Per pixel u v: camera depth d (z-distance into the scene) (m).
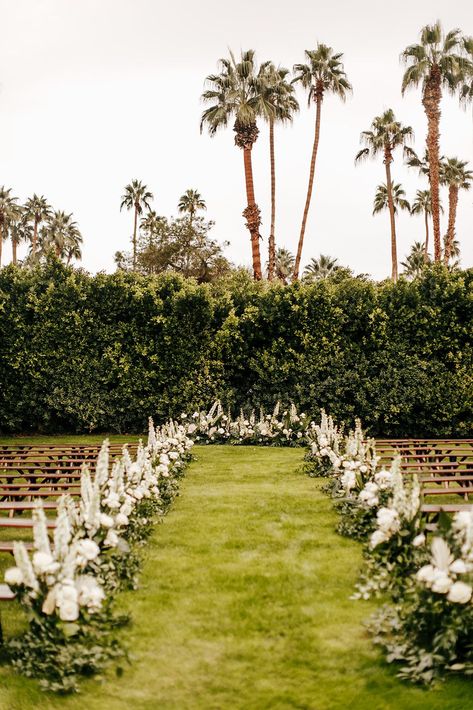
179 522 8.26
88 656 4.48
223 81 29.17
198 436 17.06
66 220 62.31
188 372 19.38
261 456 14.39
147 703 4.07
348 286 19.47
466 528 4.65
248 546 7.16
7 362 19.02
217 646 4.78
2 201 54.03
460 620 4.23
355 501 8.16
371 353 19.06
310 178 32.00
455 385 18.48
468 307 18.53
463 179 41.81
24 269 19.81
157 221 40.09
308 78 32.59
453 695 4.01
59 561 4.73
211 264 39.00
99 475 6.88
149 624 5.14
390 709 3.92
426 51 28.45
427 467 10.56
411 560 5.67
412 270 51.62
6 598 4.75
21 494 8.42
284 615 5.26
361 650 4.64
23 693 4.15
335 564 6.47
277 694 4.13
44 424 19.75
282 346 19.22
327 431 12.78
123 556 6.33
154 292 19.25
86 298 19.31
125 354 19.33
